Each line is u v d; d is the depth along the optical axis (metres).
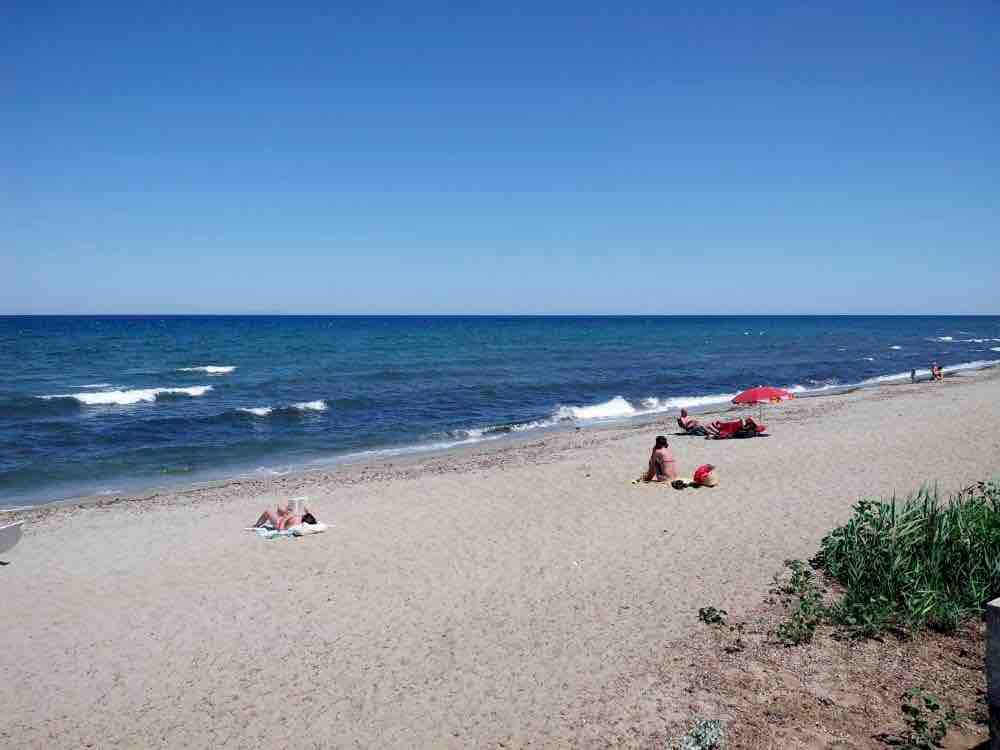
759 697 6.59
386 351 66.44
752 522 12.50
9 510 15.49
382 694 7.24
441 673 7.61
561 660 7.71
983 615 7.83
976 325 174.00
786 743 5.81
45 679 7.85
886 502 13.34
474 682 7.37
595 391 38.47
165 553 12.16
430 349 70.38
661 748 5.96
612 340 92.56
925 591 7.86
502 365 52.44
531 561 11.08
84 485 18.38
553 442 22.92
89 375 42.72
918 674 6.77
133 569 11.38
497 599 9.61
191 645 8.56
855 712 6.21
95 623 9.30
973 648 7.18
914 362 57.97
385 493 16.02
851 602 8.21
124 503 15.99
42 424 26.30
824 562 9.85
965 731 5.79
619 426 27.16
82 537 13.25
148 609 9.73
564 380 42.72
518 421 28.77
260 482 18.02
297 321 197.25
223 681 7.67
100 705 7.27
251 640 8.64
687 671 7.21
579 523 13.04
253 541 12.66
